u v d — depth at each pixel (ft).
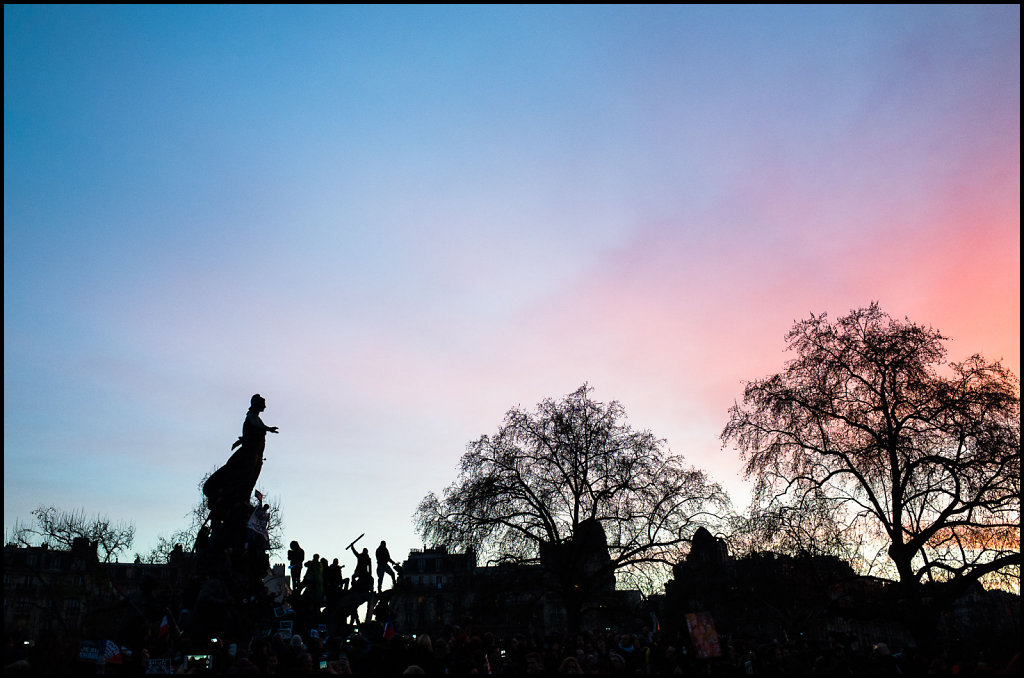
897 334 148.97
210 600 88.94
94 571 248.73
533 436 212.43
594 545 200.64
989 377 143.74
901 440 142.00
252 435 108.88
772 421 156.66
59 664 50.88
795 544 143.95
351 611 118.83
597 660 70.03
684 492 201.98
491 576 201.36
